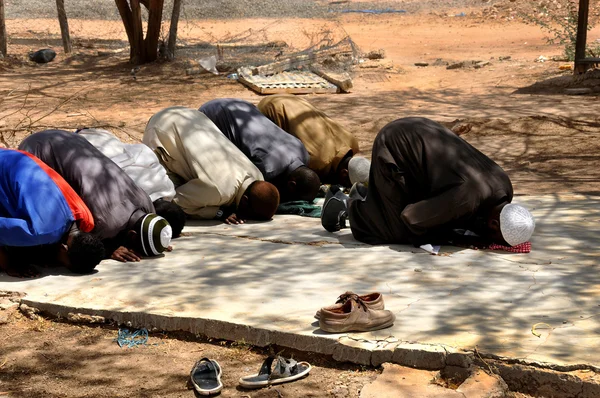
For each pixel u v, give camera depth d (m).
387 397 4.18
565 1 27.02
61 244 6.06
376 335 4.76
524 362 4.31
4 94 16.27
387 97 15.90
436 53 21.45
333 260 6.32
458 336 4.69
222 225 7.71
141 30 20.42
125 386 4.52
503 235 6.36
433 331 4.78
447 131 6.72
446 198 6.36
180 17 24.22
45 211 5.84
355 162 8.65
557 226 7.18
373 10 29.61
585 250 6.41
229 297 5.48
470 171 6.41
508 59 19.88
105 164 6.62
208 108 8.72
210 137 7.83
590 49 17.69
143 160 7.38
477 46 22.52
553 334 4.68
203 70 19.25
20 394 4.42
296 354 4.80
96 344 5.09
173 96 16.48
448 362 4.45
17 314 5.53
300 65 18.97
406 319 4.99
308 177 8.24
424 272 5.95
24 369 4.75
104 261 6.45
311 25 22.69
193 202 7.64
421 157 6.53
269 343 4.87
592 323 4.85
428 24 26.88
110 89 17.31
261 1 24.12
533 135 12.00
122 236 6.53
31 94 16.38
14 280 5.97
